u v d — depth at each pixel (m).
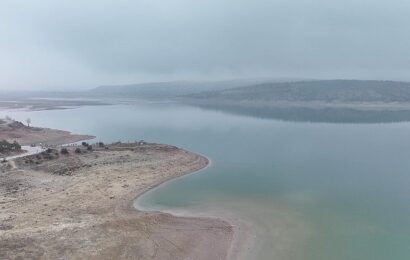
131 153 97.88
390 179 82.00
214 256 46.41
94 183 73.31
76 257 41.38
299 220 58.19
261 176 83.94
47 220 53.12
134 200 66.25
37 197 64.56
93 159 91.06
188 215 59.34
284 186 76.31
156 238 48.62
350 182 79.38
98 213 57.66
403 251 48.25
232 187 75.12
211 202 66.06
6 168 82.75
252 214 60.41
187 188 74.19
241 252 47.53
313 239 51.53
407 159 103.31
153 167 86.31
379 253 47.75
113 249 43.94
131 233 48.38
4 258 39.31
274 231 53.88
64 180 74.81
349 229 54.81
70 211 57.97
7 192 67.12
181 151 103.88
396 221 57.84
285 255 47.03
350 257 46.72
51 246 42.91
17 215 55.28
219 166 93.62
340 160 101.81
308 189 74.25
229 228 54.31
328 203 66.00
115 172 81.06
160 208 62.56
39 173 79.69
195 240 49.75
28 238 44.06
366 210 62.69
